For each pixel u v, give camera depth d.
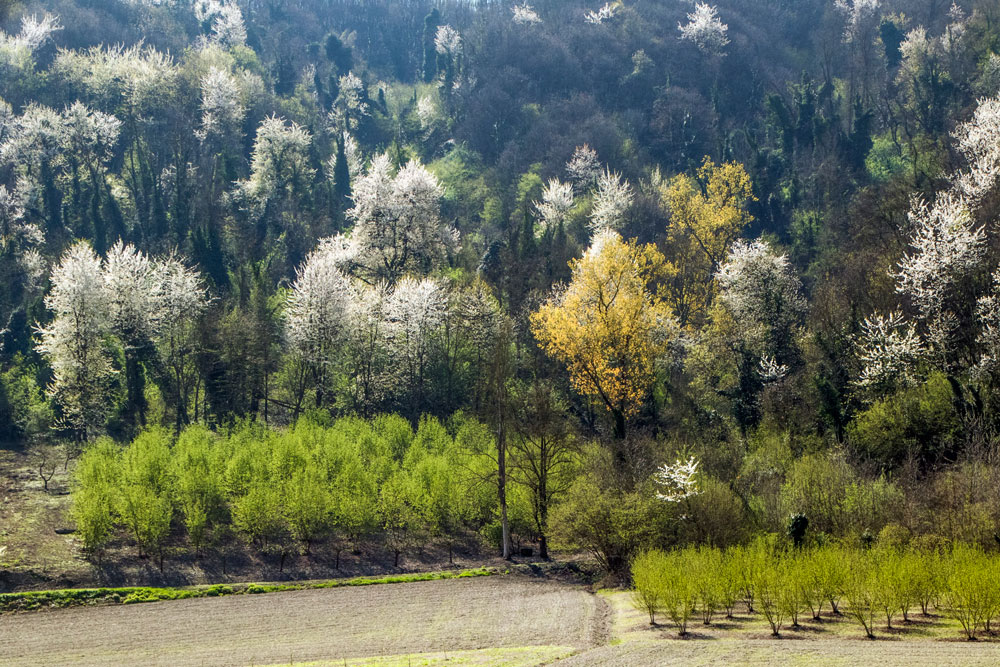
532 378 76.75
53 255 93.62
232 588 44.72
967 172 77.88
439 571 50.72
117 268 73.00
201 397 78.69
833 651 25.70
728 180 101.00
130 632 36.16
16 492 56.94
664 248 94.06
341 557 52.56
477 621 36.97
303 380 75.62
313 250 100.94
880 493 45.69
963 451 50.41
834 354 65.56
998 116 72.31
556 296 82.88
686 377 75.31
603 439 61.88
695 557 36.28
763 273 77.50
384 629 35.97
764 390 65.75
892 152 111.19
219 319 74.75
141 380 72.62
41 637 35.47
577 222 110.06
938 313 58.81
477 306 78.44
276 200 110.00
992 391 54.28
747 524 45.88
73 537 50.31
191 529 49.69
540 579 48.16
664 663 25.83
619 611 37.50
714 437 60.31
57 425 71.56
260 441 62.91
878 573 30.84
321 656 31.50
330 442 60.62
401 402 76.06
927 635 27.69
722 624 32.38
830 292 72.06
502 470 54.59
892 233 76.75
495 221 121.44
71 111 110.06
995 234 63.16
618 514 46.06
